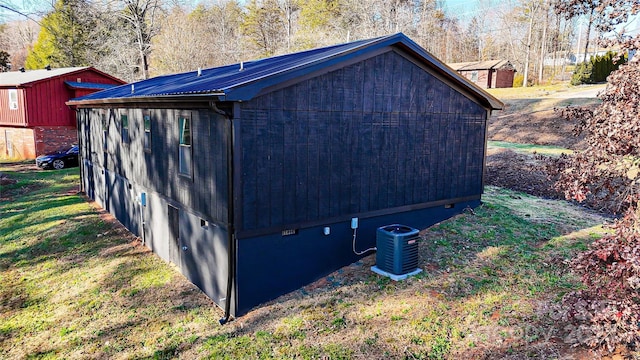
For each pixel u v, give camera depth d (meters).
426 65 8.82
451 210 10.10
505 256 8.12
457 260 8.09
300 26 43.12
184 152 8.22
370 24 35.50
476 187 10.54
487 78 37.62
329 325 6.40
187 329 6.73
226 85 6.52
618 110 4.63
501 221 9.78
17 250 10.64
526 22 46.88
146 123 9.94
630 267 4.41
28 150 24.33
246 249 6.92
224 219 6.97
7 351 6.56
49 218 13.02
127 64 31.41
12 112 24.14
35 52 36.97
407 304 6.74
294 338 6.18
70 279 8.88
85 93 25.23
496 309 6.44
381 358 5.61
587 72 31.16
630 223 4.74
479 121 10.25
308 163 7.45
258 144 6.81
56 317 7.42
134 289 8.20
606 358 5.00
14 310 7.79
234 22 49.19
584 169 4.98
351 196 8.14
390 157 8.64
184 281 8.46
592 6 5.57
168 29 38.00
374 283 7.50
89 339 6.68
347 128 7.88
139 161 10.59
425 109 9.08
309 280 7.76
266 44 45.09
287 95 7.01
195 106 7.37
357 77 7.86
